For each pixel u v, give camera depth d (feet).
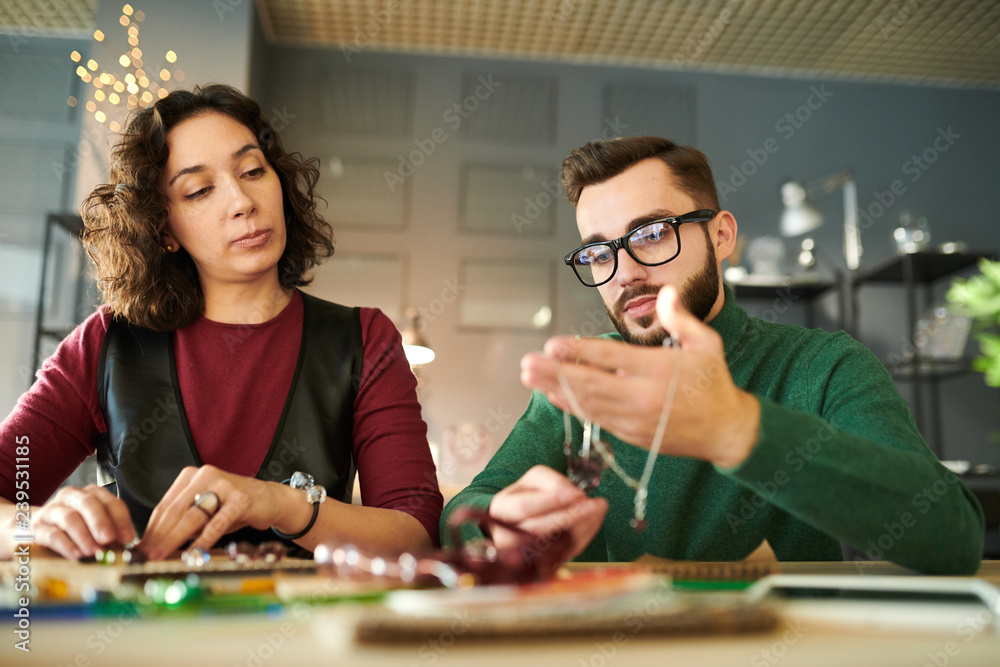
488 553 1.47
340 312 3.64
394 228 12.81
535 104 13.37
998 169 14.05
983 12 11.89
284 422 3.29
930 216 13.76
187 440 3.20
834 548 3.18
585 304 12.91
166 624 1.13
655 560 2.49
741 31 12.53
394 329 3.66
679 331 1.75
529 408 3.68
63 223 10.06
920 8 11.79
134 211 3.28
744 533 3.15
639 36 12.72
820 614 1.19
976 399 12.95
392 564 1.45
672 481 3.22
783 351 3.33
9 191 11.30
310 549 2.64
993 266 10.66
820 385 3.12
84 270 10.66
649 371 1.67
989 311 10.85
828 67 13.67
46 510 2.12
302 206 3.86
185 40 11.07
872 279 12.78
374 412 3.39
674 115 13.60
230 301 3.48
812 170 13.70
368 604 1.31
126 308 3.34
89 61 10.64
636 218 3.24
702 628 1.04
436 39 12.91
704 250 3.27
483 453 11.51
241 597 1.35
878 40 12.74
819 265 13.44
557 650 0.99
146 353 3.35
